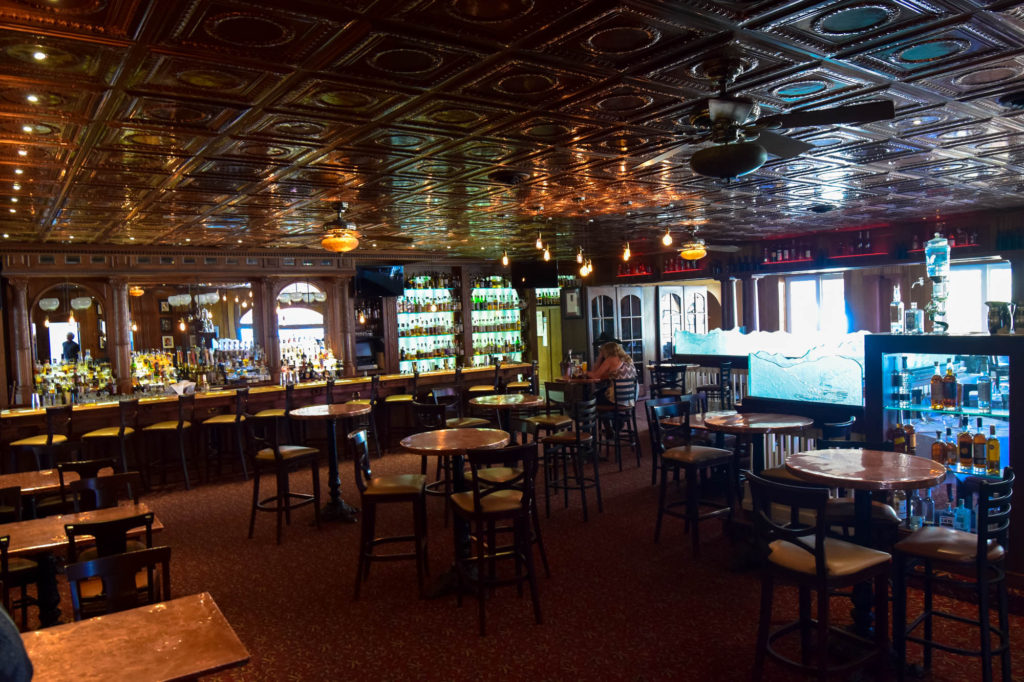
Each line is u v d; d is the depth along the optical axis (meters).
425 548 4.66
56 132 3.94
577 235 10.42
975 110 4.37
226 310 11.46
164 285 10.66
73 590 2.59
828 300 14.06
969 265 12.10
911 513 4.52
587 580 4.53
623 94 3.73
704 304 15.58
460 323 12.94
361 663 3.54
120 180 5.21
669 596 4.23
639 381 14.32
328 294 11.20
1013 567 3.97
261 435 8.43
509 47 3.01
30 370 8.85
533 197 6.89
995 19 2.93
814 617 3.87
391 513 6.36
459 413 9.21
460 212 7.64
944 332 4.64
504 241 10.76
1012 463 3.99
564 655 3.54
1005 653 3.10
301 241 9.51
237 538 5.74
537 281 13.39
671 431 6.78
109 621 2.32
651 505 6.27
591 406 6.06
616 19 2.76
